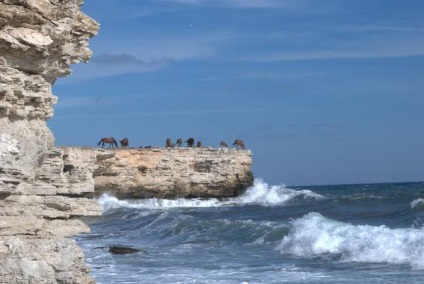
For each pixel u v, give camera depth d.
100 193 98.81
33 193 17.66
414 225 58.59
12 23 16.66
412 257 38.22
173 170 104.00
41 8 16.97
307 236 44.69
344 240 42.84
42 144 17.66
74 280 17.86
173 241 53.34
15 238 16.92
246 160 110.06
